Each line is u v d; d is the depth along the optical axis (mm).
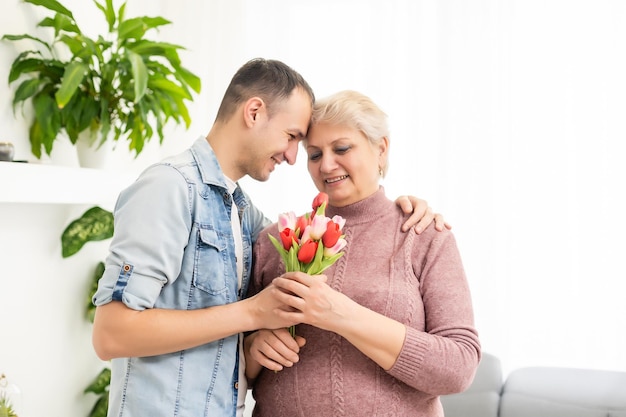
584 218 2713
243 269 1359
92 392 2486
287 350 1236
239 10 3035
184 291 1171
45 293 2209
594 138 2705
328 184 1385
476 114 2824
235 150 1285
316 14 3021
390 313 1279
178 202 1140
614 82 2686
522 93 2785
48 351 2234
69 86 1924
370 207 1397
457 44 2848
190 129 3053
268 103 1255
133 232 1101
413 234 1360
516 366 2785
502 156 2797
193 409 1169
